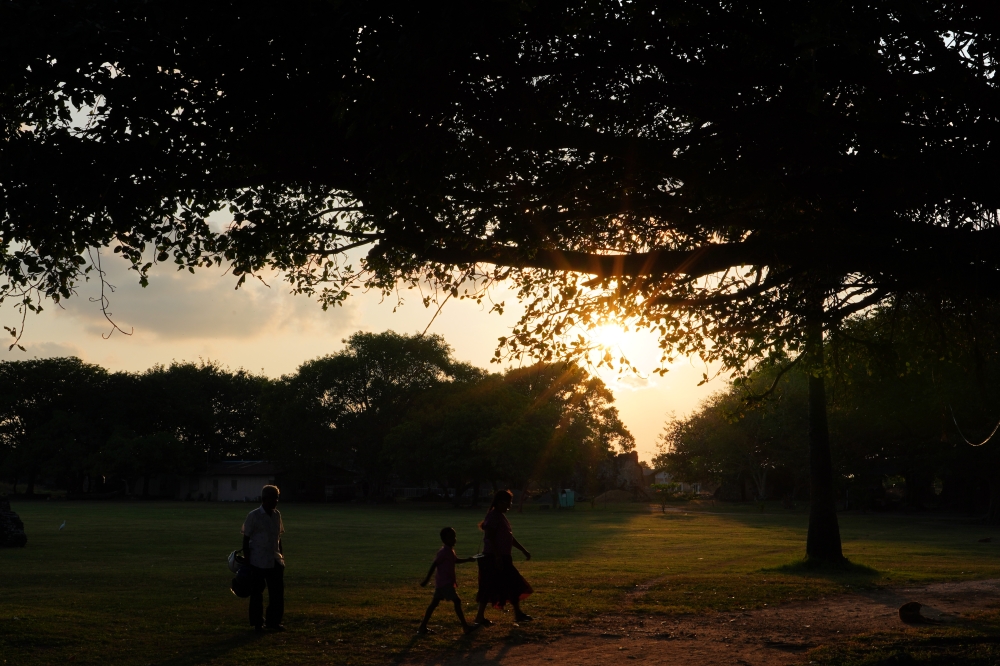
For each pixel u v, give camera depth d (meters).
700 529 39.56
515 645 9.84
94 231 8.18
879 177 7.67
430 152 7.56
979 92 6.68
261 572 10.56
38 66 6.57
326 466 88.94
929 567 19.56
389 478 87.12
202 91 7.38
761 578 16.69
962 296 8.66
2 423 93.12
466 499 96.19
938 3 6.57
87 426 92.69
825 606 13.16
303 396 82.44
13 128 7.77
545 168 8.27
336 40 6.91
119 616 11.44
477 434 73.19
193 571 18.22
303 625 10.92
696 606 12.88
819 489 19.47
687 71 7.30
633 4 7.14
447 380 84.81
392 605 12.73
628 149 7.75
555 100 7.93
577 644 9.91
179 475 96.00
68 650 9.20
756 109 7.29
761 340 11.62
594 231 9.94
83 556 22.33
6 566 19.20
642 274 9.15
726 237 9.70
